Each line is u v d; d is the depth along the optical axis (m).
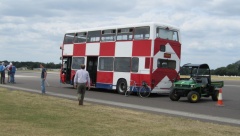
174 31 24.83
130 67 24.69
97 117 12.70
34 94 21.97
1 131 9.62
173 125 11.52
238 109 17.44
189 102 20.72
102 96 23.20
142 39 24.03
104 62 26.89
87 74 16.66
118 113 14.02
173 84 22.31
